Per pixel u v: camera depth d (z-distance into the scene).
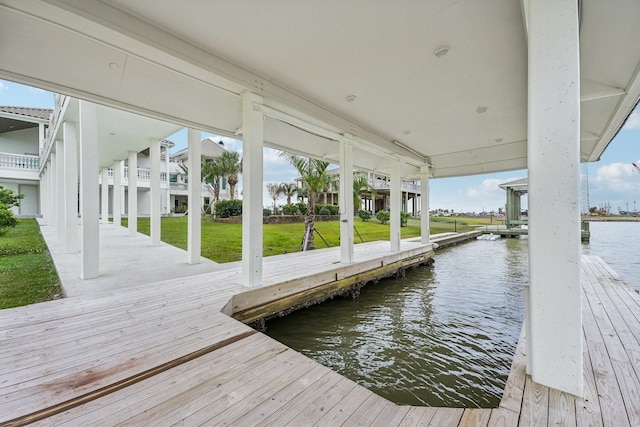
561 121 1.54
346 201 5.48
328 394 1.66
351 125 5.10
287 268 4.98
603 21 2.32
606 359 2.00
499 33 2.62
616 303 3.27
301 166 8.36
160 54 2.61
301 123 4.36
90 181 4.20
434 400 2.43
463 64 3.17
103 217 13.05
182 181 22.14
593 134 5.28
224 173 17.47
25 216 14.24
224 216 14.30
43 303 3.07
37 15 2.10
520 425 1.36
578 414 1.42
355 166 8.48
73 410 1.48
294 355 2.08
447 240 12.69
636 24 2.34
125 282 4.03
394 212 7.30
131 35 2.36
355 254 6.79
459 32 2.61
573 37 1.51
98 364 1.91
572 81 1.51
